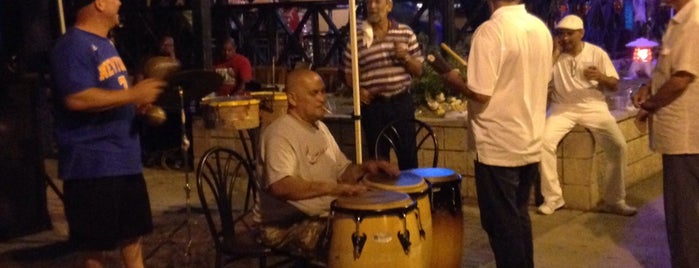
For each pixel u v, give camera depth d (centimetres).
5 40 883
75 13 404
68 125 403
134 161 416
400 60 575
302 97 405
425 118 711
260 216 424
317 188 387
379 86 584
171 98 420
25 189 613
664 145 424
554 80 646
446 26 847
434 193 437
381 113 586
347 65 595
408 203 379
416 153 593
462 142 686
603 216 638
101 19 402
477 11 866
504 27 410
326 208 420
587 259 534
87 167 403
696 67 407
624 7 1098
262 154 403
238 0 1060
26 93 608
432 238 432
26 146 612
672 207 429
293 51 970
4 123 596
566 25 630
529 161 423
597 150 651
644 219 625
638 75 1025
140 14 962
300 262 444
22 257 564
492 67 407
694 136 416
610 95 745
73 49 389
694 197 422
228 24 1002
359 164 440
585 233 593
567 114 642
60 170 409
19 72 624
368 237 371
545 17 973
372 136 596
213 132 815
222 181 446
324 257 408
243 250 417
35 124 618
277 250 418
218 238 432
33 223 620
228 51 855
